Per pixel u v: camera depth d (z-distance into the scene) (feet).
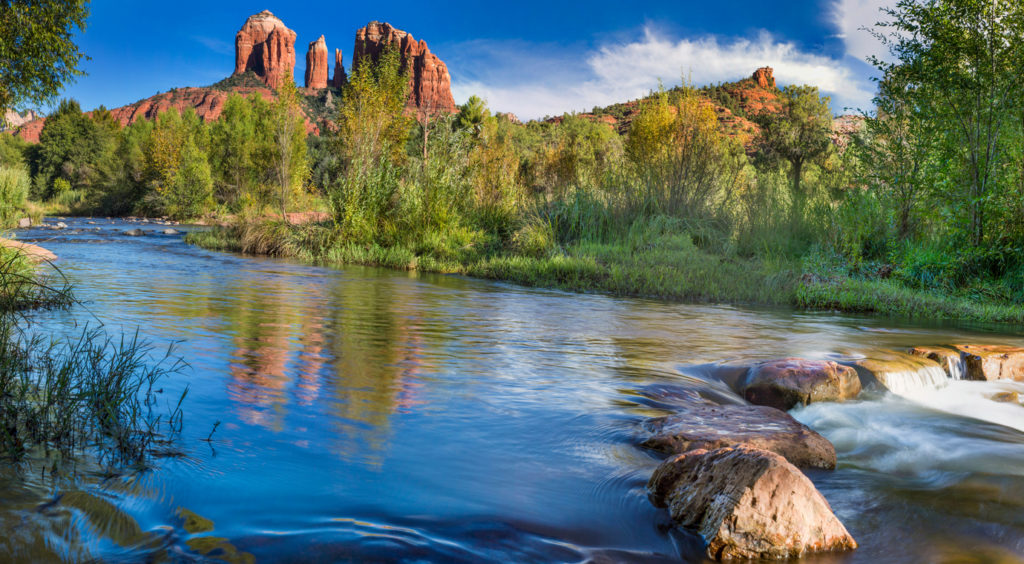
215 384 12.96
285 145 91.09
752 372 16.19
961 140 38.14
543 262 44.24
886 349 20.84
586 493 8.81
